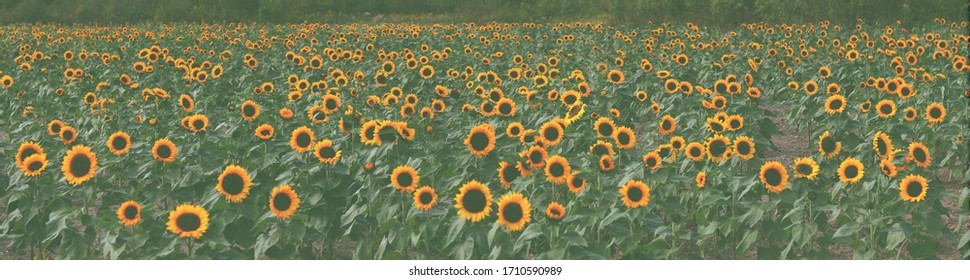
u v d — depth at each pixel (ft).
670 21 121.49
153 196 24.89
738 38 86.63
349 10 150.61
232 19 139.33
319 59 52.75
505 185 22.30
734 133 31.14
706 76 55.11
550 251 18.79
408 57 53.83
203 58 70.79
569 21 133.59
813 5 114.32
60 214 21.67
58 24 136.87
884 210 22.98
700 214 23.56
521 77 50.55
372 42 84.07
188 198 24.98
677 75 56.03
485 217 20.84
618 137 25.90
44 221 22.75
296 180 25.38
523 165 22.68
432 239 21.94
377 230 24.27
